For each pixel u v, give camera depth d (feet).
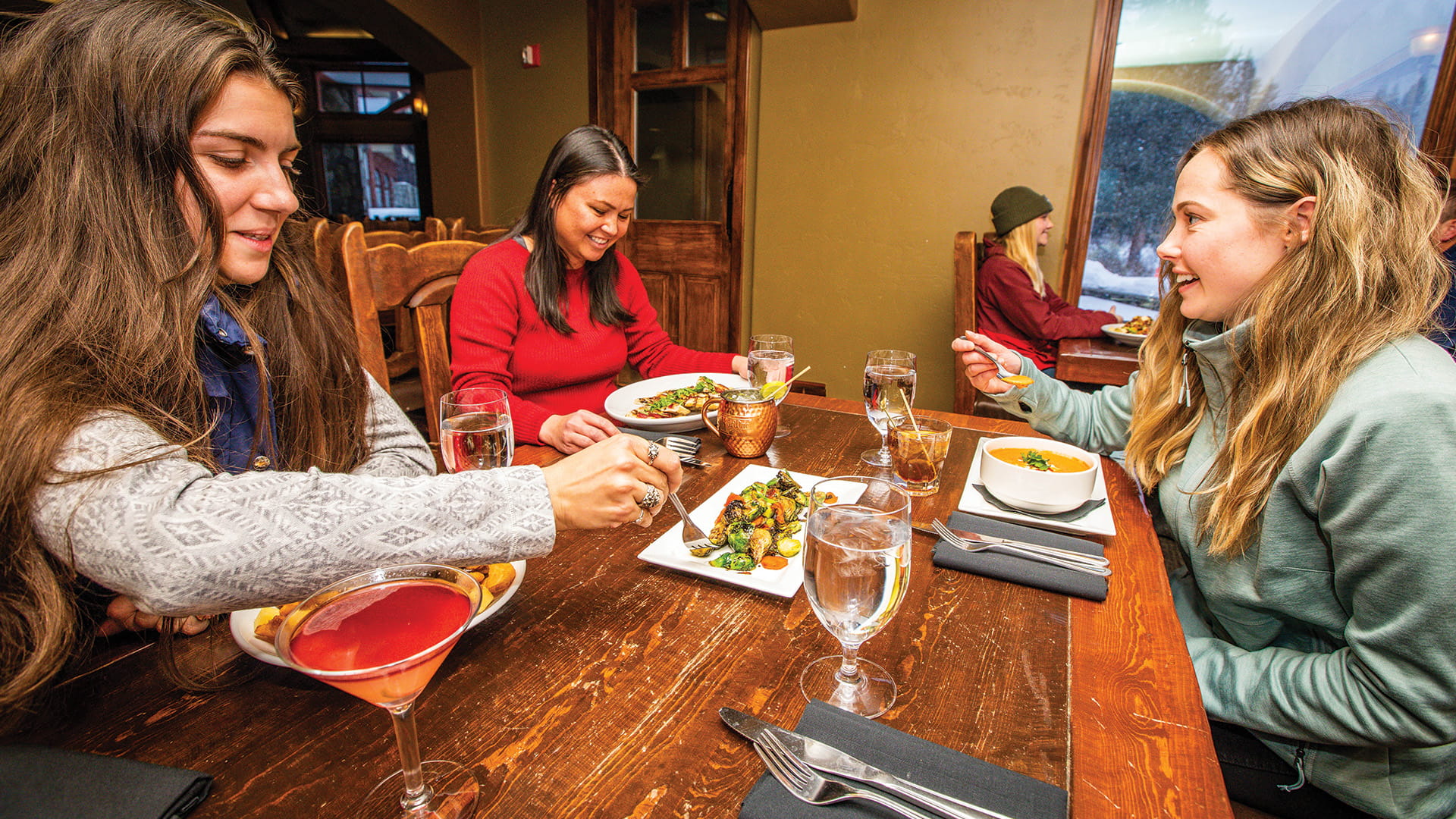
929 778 1.62
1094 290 11.04
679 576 2.61
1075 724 1.87
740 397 3.82
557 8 13.61
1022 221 9.43
